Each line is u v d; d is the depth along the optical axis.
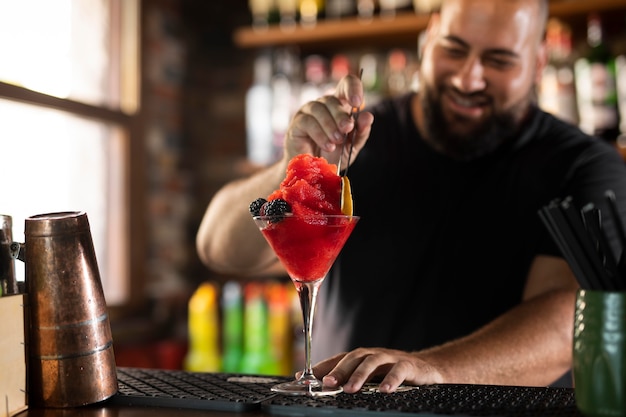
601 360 0.78
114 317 2.82
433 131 1.80
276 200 0.99
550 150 1.81
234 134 3.42
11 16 2.34
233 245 1.69
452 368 1.17
